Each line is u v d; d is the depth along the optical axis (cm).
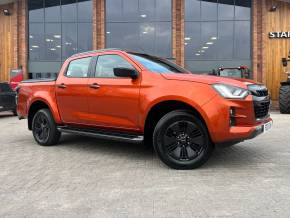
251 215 356
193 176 503
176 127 541
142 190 443
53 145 756
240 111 506
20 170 550
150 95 555
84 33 2306
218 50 2253
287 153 649
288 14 2189
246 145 730
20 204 399
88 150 700
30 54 2336
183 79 539
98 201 405
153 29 2273
